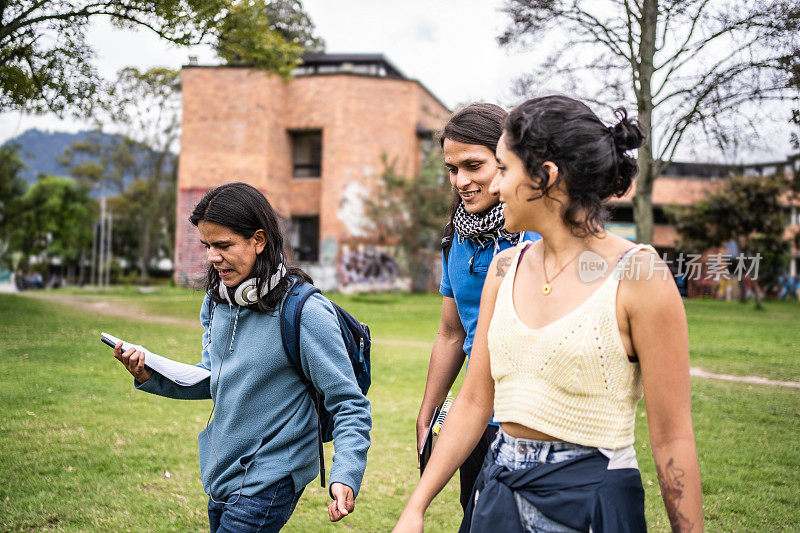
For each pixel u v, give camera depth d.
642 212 8.81
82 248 50.69
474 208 2.18
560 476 1.38
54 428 4.99
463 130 2.14
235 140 27.69
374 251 27.95
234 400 2.11
